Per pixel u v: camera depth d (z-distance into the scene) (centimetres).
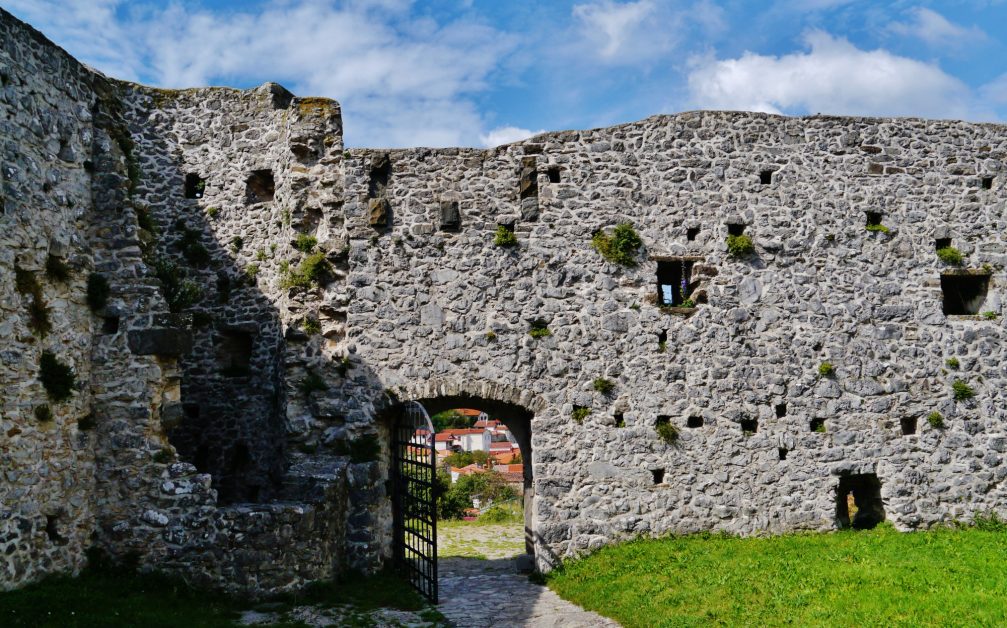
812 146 1295
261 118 1290
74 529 837
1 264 747
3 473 734
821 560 988
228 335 1271
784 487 1227
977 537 1164
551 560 1152
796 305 1259
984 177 1343
